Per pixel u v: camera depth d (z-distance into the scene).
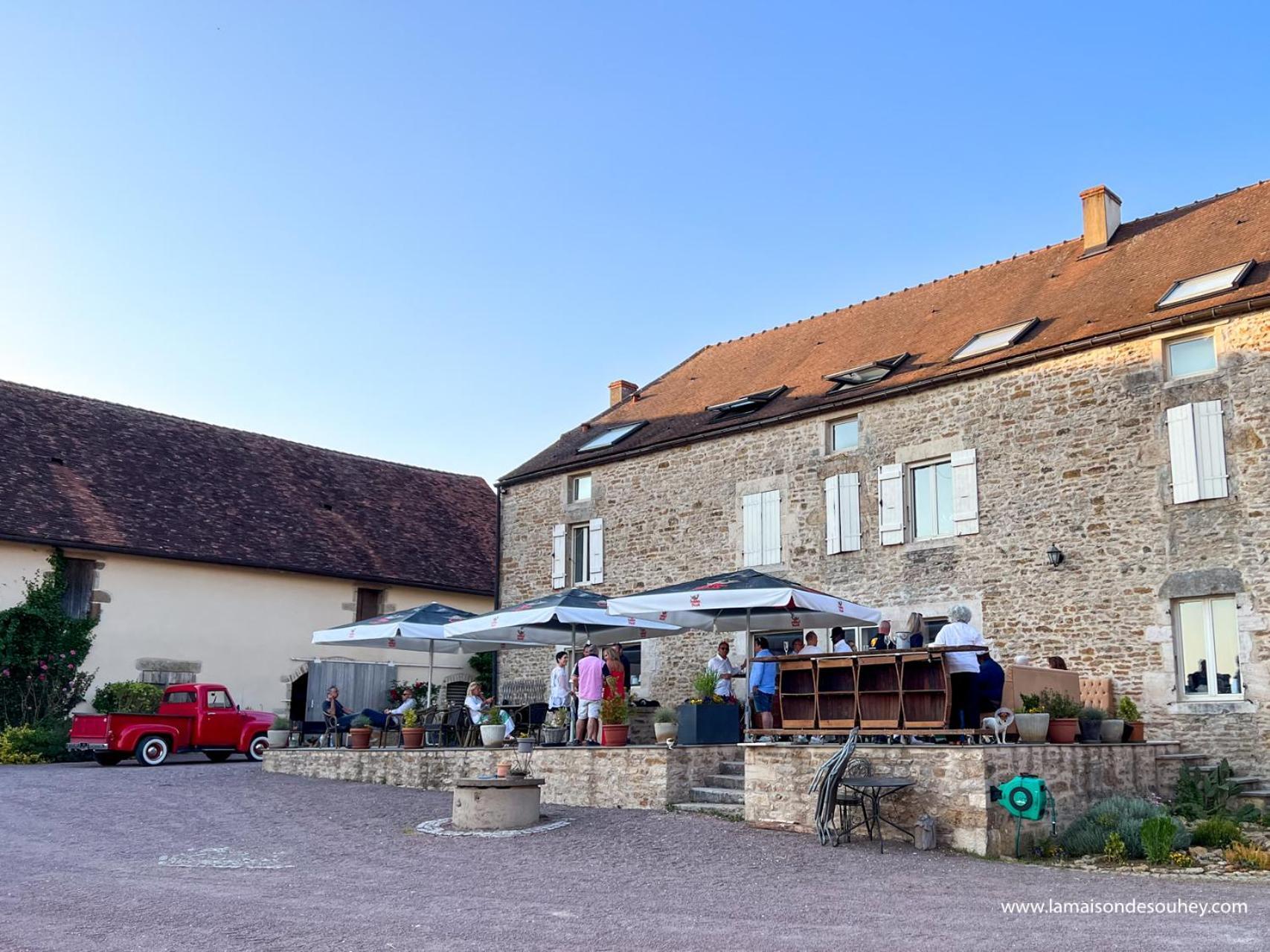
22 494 20.27
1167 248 15.83
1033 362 14.88
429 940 6.04
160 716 17.91
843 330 19.91
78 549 20.14
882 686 10.47
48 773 15.00
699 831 10.03
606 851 9.13
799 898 7.35
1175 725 13.00
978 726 10.20
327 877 8.00
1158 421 13.66
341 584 24.12
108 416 23.86
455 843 9.46
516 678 21.05
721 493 18.28
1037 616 14.36
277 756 15.84
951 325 17.42
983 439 15.26
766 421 17.59
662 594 12.57
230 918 6.56
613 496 19.92
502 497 22.03
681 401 20.92
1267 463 12.73
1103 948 5.88
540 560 20.92
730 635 17.70
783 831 10.09
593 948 5.87
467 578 26.41
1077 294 15.98
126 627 20.69
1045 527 14.47
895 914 6.83
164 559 21.17
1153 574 13.44
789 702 11.18
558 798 12.42
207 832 10.02
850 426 17.00
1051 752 10.14
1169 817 9.75
